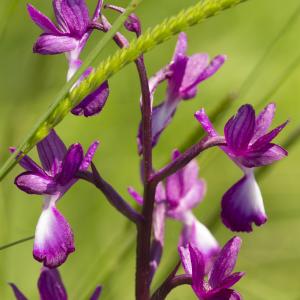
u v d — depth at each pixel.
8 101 0.41
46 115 0.25
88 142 0.45
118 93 0.46
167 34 0.25
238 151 0.27
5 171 0.25
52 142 0.27
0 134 0.41
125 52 0.25
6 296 0.35
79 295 0.34
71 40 0.27
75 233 0.43
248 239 0.45
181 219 0.30
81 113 0.26
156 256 0.29
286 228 0.46
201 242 0.30
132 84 0.46
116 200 0.27
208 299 0.27
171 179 0.30
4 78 0.42
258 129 0.28
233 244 0.28
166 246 0.43
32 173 0.27
